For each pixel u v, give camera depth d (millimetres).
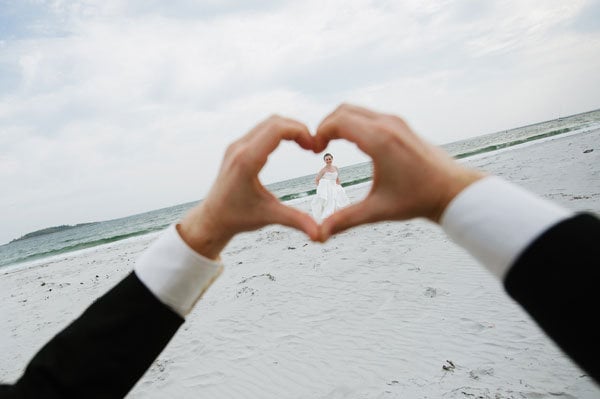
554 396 2830
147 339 661
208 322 5344
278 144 627
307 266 7160
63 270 13742
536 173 12406
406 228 8633
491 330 3842
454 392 3037
